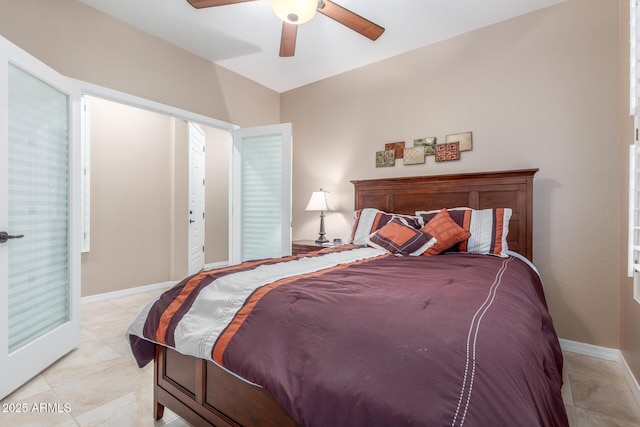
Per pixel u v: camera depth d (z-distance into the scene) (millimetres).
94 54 2490
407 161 3152
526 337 878
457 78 2879
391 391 702
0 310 1690
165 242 4223
